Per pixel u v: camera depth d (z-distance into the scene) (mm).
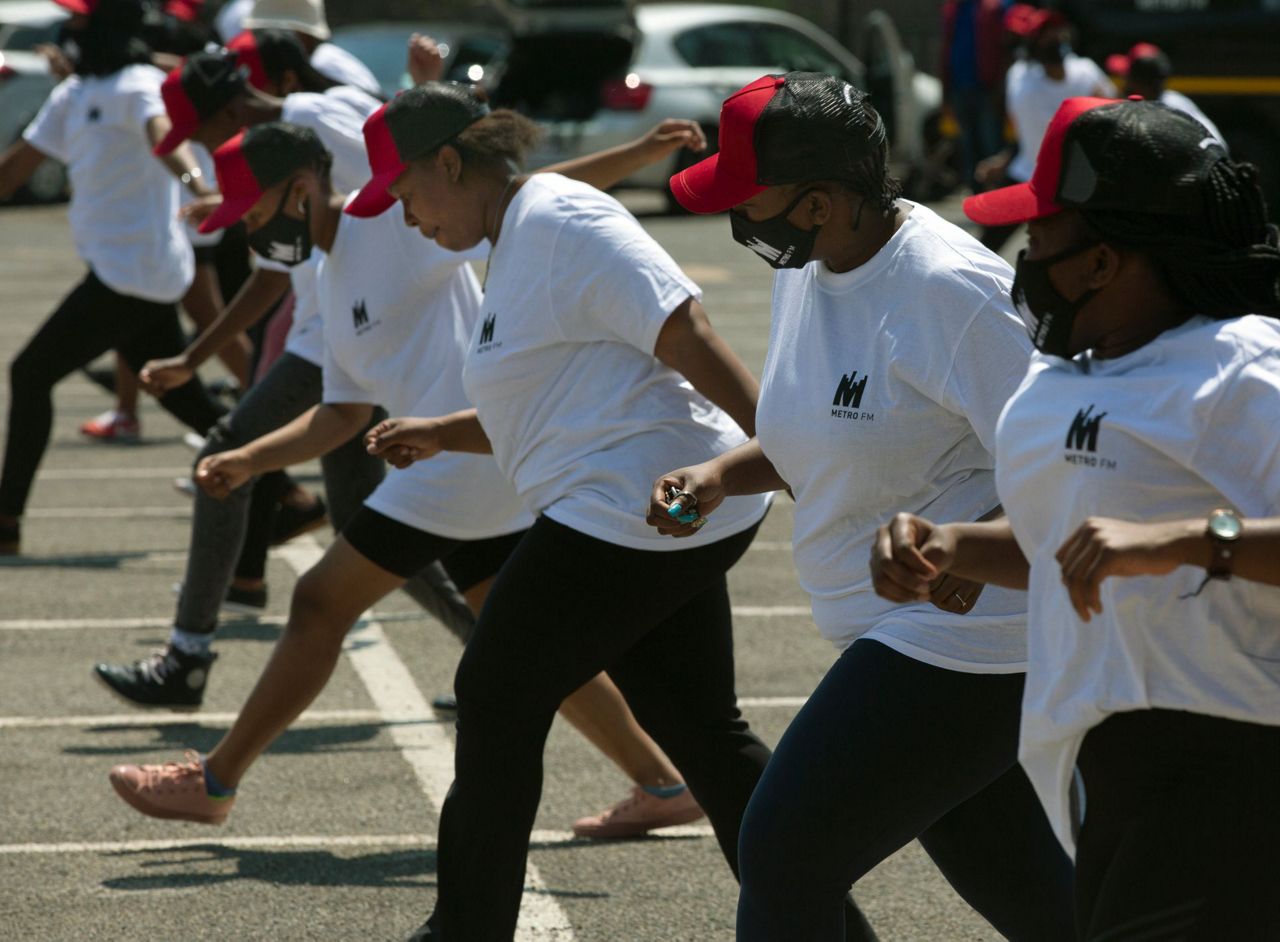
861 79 42594
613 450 7363
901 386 6070
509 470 7699
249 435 11422
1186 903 4805
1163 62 26312
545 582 7227
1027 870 6531
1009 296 5977
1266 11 36375
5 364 25609
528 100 40219
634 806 9867
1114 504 4816
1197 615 4758
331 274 9406
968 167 38594
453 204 7633
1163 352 4816
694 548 7289
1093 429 4828
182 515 17953
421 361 9266
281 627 14203
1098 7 36719
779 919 6004
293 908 8859
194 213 12953
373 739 11547
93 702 12266
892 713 6016
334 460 11344
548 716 7293
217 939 8469
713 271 34375
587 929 8609
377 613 14727
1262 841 4770
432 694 12484
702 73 40594
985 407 5949
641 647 7586
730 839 7660
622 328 7285
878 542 5117
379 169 7719
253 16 17391
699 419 7508
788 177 5988
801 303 6379
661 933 8570
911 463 6129
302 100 12453
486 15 64000
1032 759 5164
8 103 43375
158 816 9336
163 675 11312
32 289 33125
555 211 7367
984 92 38000
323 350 10422
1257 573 4496
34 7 44625
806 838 5957
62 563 16047
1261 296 4852
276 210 9391
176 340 16531
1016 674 6047
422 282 9172
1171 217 4797
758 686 12531
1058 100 25922
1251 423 4664
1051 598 5039
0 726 11742
